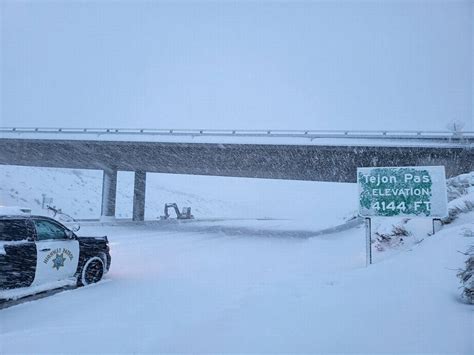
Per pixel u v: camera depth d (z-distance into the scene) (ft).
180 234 87.71
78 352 16.25
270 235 90.33
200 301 25.79
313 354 14.38
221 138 112.57
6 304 24.98
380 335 15.83
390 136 103.81
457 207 39.73
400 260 29.45
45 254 27.17
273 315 19.56
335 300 21.40
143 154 127.24
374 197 33.63
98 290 29.58
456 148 99.35
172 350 15.81
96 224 108.47
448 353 13.87
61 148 126.52
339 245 61.21
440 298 20.16
